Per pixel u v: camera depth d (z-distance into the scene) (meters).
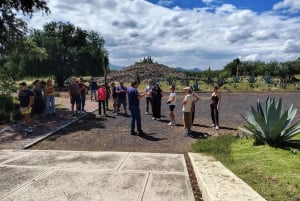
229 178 5.54
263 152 7.54
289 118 8.86
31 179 6.18
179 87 33.47
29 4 20.03
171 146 9.21
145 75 51.94
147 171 6.62
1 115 13.83
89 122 13.56
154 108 13.91
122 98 15.57
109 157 7.87
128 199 5.09
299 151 7.53
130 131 11.55
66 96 27.44
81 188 5.62
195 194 5.36
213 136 10.15
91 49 47.19
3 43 21.09
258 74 62.62
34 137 10.52
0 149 9.01
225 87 32.88
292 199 4.66
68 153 8.37
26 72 39.31
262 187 5.17
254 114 8.38
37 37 42.38
